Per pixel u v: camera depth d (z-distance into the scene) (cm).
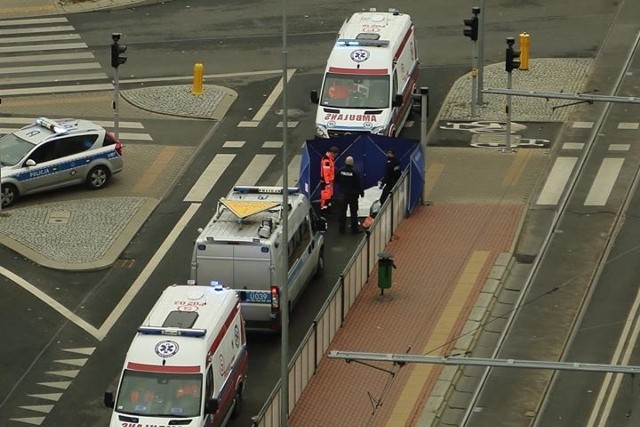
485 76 18662
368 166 15762
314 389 12169
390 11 17638
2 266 14188
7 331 13062
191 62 19475
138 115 17838
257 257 12456
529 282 14125
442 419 11938
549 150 16875
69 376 12388
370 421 11762
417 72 17912
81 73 19212
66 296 13675
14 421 11712
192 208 15475
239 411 11712
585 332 13212
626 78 18612
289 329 13000
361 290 13825
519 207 15550
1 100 18338
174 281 13962
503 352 12900
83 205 15475
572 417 11881
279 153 16800
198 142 17112
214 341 11025
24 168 15412
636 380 12362
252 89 18588
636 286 13988
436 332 13150
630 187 16038
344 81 16475
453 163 16588
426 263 14350
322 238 14038
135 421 10669
